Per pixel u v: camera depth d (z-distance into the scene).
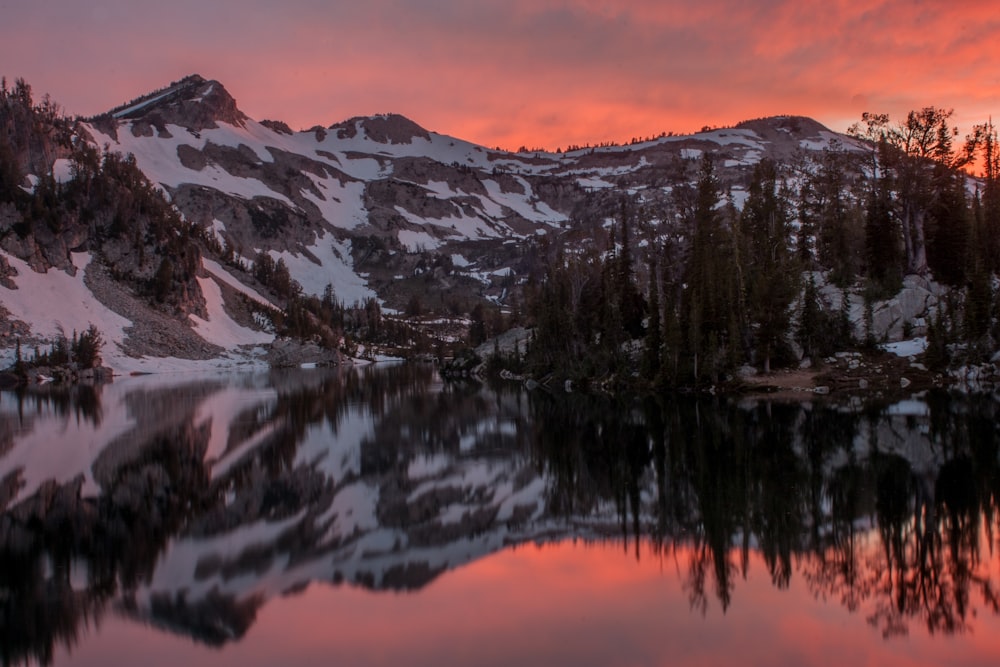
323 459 44.03
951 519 25.84
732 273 78.81
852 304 80.50
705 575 21.14
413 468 40.88
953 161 84.94
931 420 48.62
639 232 120.06
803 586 19.97
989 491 29.53
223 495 34.22
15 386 129.25
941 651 15.58
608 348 88.94
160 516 30.14
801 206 100.88
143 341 184.38
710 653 15.68
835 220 91.12
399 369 174.88
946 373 70.06
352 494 34.34
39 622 18.47
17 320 163.62
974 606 18.11
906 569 21.02
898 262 84.56
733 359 72.44
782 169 124.25
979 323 71.00
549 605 19.03
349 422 62.56
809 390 69.31
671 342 75.88
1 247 181.75
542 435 51.69
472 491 34.59
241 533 27.28
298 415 68.62
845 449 39.38
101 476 38.91
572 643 16.38
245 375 155.25
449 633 17.20
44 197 198.62
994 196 94.56
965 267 81.38
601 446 45.47
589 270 108.50
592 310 98.75
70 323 174.25
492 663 15.41
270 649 16.52
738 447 41.44
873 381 69.94
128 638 17.34
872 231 84.62
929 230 86.81
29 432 57.53
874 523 25.69
